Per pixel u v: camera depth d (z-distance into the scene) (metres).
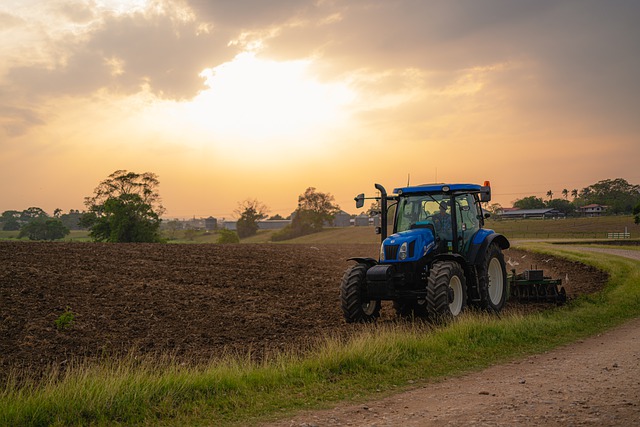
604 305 14.44
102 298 13.43
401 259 11.77
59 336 9.85
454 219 12.45
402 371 7.90
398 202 13.11
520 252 34.16
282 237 114.69
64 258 19.64
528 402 6.11
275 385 7.14
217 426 5.77
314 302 14.81
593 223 102.44
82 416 6.01
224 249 28.48
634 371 7.48
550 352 9.22
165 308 12.79
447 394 6.72
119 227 61.53
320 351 8.53
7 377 7.52
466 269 12.61
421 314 13.09
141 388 6.59
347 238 104.12
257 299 14.74
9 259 18.39
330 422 5.74
